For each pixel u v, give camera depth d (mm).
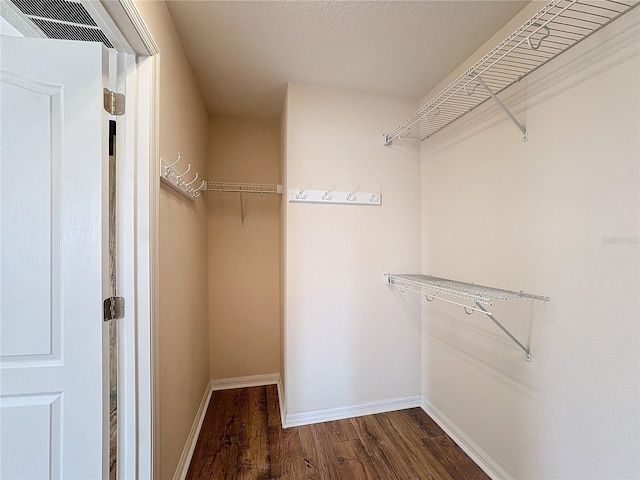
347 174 2041
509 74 1400
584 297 1083
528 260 1313
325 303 2000
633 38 937
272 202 2561
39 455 930
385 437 1805
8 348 911
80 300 955
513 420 1383
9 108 907
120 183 1055
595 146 1048
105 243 992
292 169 1955
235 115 2492
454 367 1808
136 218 1066
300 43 1568
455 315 1802
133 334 1059
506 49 1413
